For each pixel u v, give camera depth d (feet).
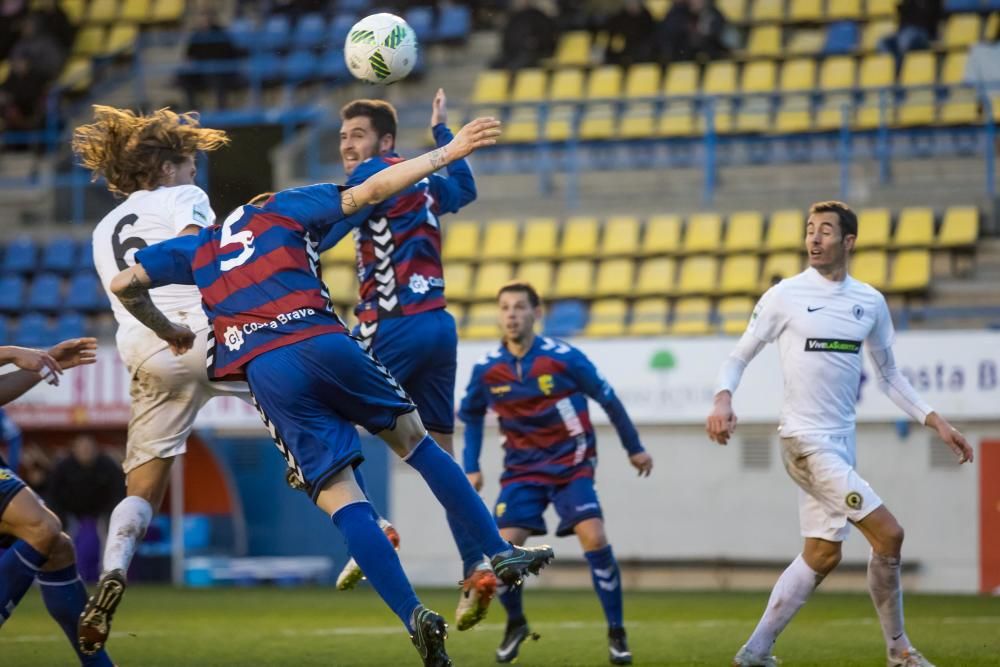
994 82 177.47
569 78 210.38
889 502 140.87
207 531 163.12
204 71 210.59
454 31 222.48
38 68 223.51
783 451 68.74
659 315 168.55
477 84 215.51
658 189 192.03
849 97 195.11
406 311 70.95
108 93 228.63
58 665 79.46
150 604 128.06
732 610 118.42
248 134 202.49
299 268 55.98
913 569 140.36
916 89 172.35
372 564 54.08
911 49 198.29
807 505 68.08
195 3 242.17
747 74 204.03
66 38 231.30
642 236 180.86
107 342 176.86
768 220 179.11
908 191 177.99
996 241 169.48
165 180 68.33
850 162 186.60
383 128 72.28
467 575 64.49
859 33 210.38
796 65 203.00
